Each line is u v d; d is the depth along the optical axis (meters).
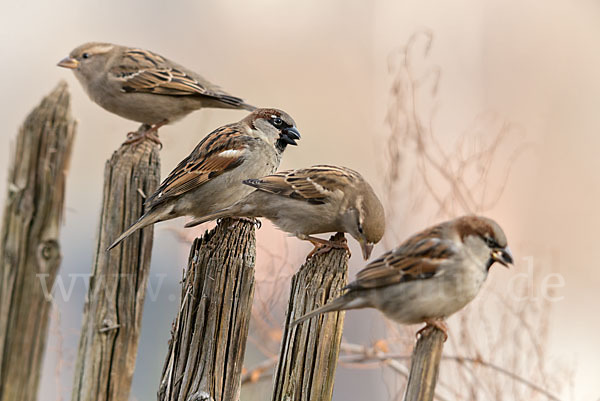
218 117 21.38
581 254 21.56
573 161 24.20
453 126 22.38
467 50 25.67
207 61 27.67
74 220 22.19
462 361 11.23
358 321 15.88
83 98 23.86
